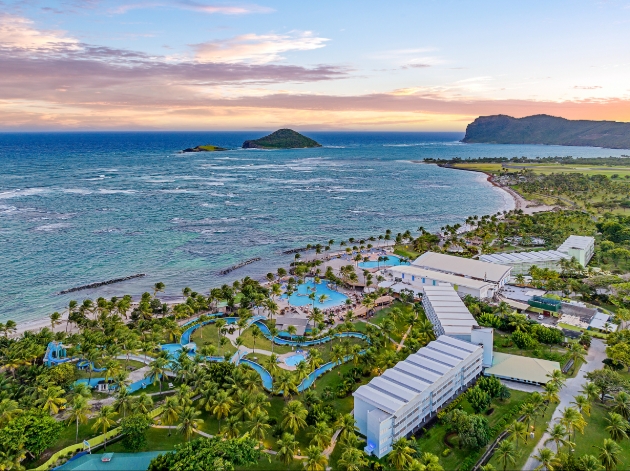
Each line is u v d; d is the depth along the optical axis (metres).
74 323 182.00
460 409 122.38
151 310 176.88
